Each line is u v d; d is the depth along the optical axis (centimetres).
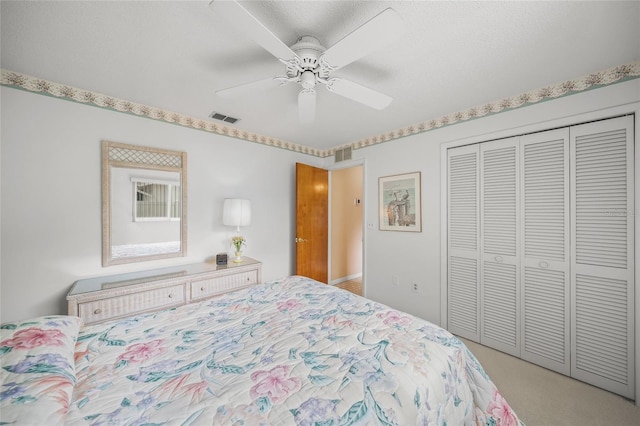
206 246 269
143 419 72
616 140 169
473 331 240
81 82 188
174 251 246
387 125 281
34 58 158
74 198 196
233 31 133
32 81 180
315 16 123
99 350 109
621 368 168
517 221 212
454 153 250
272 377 92
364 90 153
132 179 222
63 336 103
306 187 347
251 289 191
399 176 292
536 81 187
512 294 216
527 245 208
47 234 187
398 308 296
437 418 91
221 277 240
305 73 136
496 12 119
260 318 142
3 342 88
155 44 144
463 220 246
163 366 99
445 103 224
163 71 173
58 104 190
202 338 121
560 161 192
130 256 222
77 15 121
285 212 345
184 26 130
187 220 254
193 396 82
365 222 330
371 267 323
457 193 249
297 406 78
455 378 106
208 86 193
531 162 205
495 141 224
